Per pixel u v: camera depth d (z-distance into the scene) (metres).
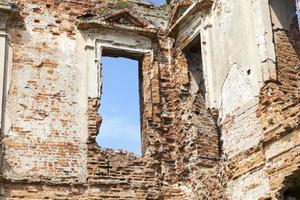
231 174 14.34
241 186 13.89
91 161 15.64
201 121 16.28
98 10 17.31
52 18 16.77
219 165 15.38
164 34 18.00
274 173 12.83
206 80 15.78
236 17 15.12
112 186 15.56
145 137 16.67
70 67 16.44
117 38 17.20
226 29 15.47
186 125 16.45
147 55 17.44
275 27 14.20
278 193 12.66
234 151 14.38
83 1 17.27
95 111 16.16
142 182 15.89
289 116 12.66
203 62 16.05
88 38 16.86
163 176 16.30
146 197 15.76
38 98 15.85
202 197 15.20
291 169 12.35
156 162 16.31
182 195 15.99
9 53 16.00
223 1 15.77
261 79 13.73
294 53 14.17
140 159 16.16
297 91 13.72
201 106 16.66
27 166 15.11
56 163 15.37
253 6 14.49
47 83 16.08
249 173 13.66
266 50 13.80
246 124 14.09
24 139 15.34
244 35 14.68
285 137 12.71
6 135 15.22
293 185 12.67
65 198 15.07
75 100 16.14
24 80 15.90
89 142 15.82
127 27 17.23
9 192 14.69
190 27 17.02
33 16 16.59
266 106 13.42
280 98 13.14
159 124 16.80
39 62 16.20
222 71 15.36
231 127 14.66
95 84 16.44
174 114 17.11
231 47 15.14
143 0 18.17
